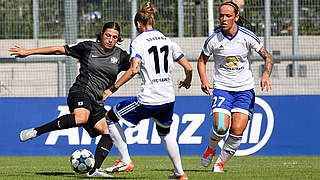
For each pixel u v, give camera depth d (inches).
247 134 1413.6
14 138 1470.2
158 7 1562.5
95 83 823.1
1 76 1594.5
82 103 807.1
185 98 1441.9
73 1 1496.1
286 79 1560.0
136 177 774.5
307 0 1565.0
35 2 1563.7
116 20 1555.1
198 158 1357.0
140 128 1444.4
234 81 871.7
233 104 884.6
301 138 1405.0
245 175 814.5
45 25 1567.4
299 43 1578.5
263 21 1550.2
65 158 1382.9
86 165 820.6
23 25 1571.1
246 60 876.0
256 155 1403.8
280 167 1045.8
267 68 863.1
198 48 1563.7
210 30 1455.5
